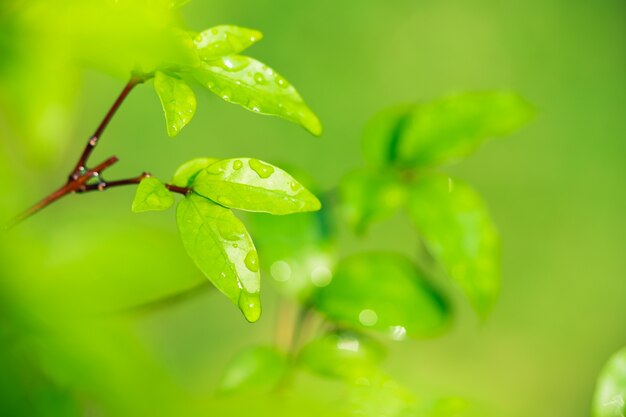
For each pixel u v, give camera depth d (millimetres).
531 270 1334
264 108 440
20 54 423
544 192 1395
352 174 527
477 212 512
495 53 1510
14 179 433
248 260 429
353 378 480
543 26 1557
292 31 1424
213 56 441
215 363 1040
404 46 1476
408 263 513
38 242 413
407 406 469
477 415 469
